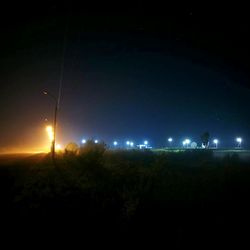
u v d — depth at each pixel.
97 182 18.19
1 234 12.73
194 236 11.83
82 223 13.45
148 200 14.67
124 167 21.78
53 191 16.69
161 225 12.77
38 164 26.50
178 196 15.23
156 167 20.28
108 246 11.68
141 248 11.44
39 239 12.30
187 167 27.02
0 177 21.55
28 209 14.98
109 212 14.28
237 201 14.99
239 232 12.10
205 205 14.54
